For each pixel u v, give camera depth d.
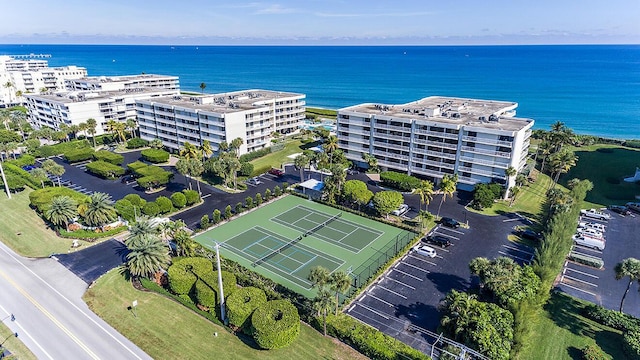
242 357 49.72
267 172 121.12
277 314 53.25
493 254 74.88
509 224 87.12
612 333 54.50
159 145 138.00
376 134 117.75
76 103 151.00
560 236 68.69
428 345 51.66
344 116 123.12
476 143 99.88
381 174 109.25
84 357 49.97
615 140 147.12
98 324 56.00
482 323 48.44
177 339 52.88
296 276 67.56
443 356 46.66
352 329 52.59
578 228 84.12
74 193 95.44
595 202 100.75
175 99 151.25
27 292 63.34
